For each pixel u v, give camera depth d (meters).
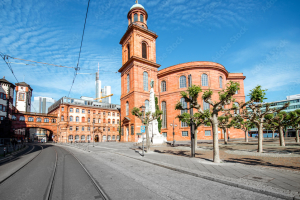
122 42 57.62
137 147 27.98
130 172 9.63
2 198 5.95
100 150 24.48
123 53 56.59
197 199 5.66
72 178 8.40
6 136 54.66
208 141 42.00
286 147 21.81
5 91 57.34
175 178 8.30
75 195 6.08
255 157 13.95
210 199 5.65
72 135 63.19
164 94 52.28
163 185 7.15
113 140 71.81
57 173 9.56
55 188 6.87
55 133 66.62
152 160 13.28
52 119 66.81
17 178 8.81
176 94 49.72
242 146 24.77
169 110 50.72
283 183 6.96
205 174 8.52
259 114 17.81
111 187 6.88
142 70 49.47
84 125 66.00
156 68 52.81
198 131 45.47
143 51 52.56
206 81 48.06
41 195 6.18
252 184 6.85
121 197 5.80
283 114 24.92
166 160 13.20
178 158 14.16
